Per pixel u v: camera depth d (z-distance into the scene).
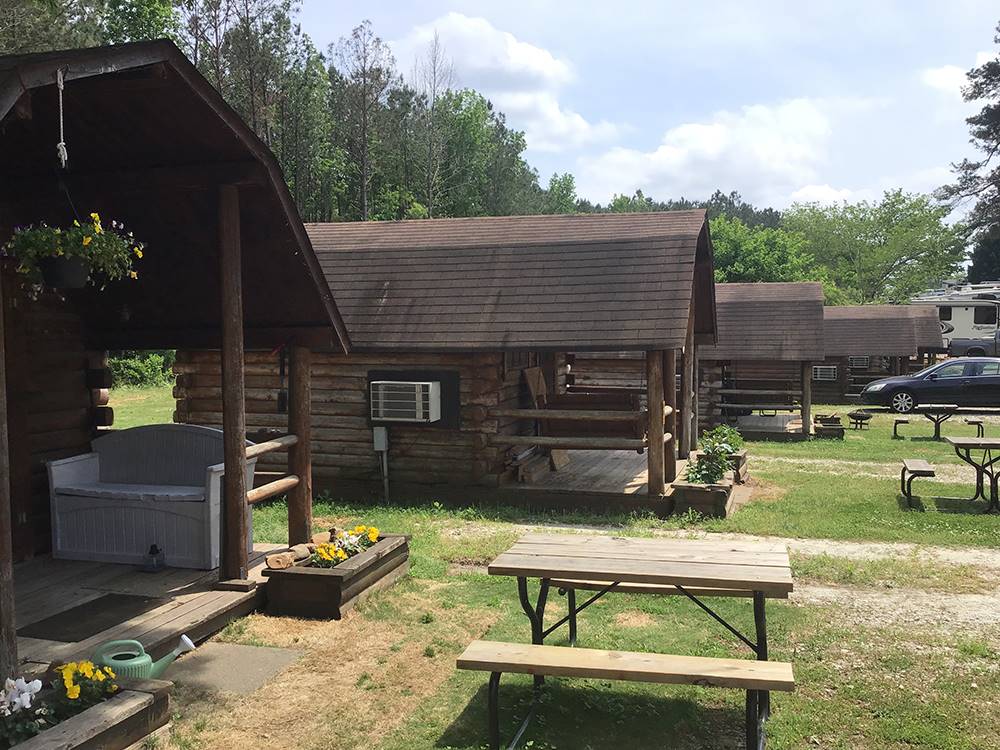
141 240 7.52
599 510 11.79
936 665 5.85
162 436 8.05
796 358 21.20
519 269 13.08
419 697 5.33
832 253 66.12
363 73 54.03
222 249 6.74
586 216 14.77
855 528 10.45
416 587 7.69
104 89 5.47
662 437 11.66
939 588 7.85
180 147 6.41
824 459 17.08
